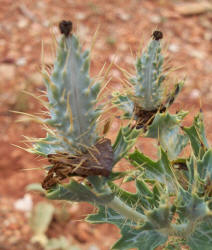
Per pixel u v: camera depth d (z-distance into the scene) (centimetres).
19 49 80
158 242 18
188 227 18
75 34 14
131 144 15
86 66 14
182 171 20
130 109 21
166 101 21
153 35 20
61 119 15
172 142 21
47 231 53
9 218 53
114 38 84
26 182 57
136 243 18
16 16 88
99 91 15
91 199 16
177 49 87
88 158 15
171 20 97
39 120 15
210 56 87
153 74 20
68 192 15
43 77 14
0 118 66
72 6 93
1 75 73
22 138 63
